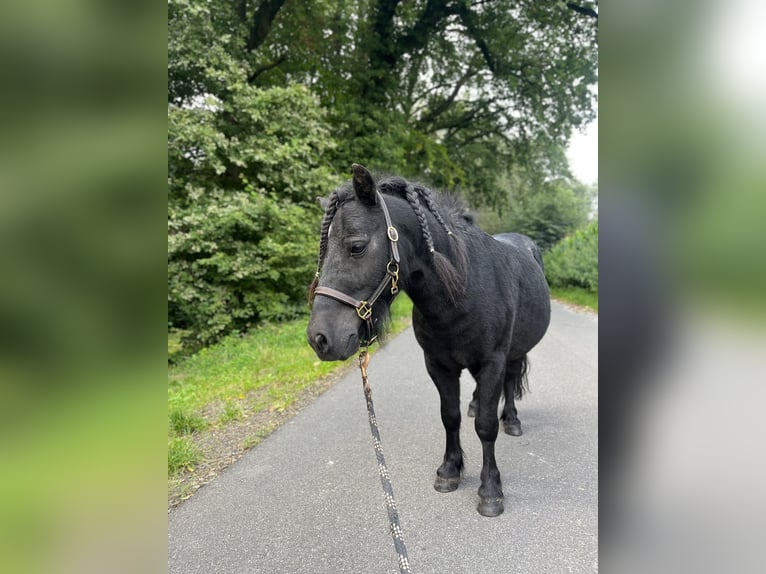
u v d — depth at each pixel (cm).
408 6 1363
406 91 1555
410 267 220
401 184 229
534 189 2002
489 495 258
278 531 247
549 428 375
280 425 395
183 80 845
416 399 459
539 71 1598
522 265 315
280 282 895
